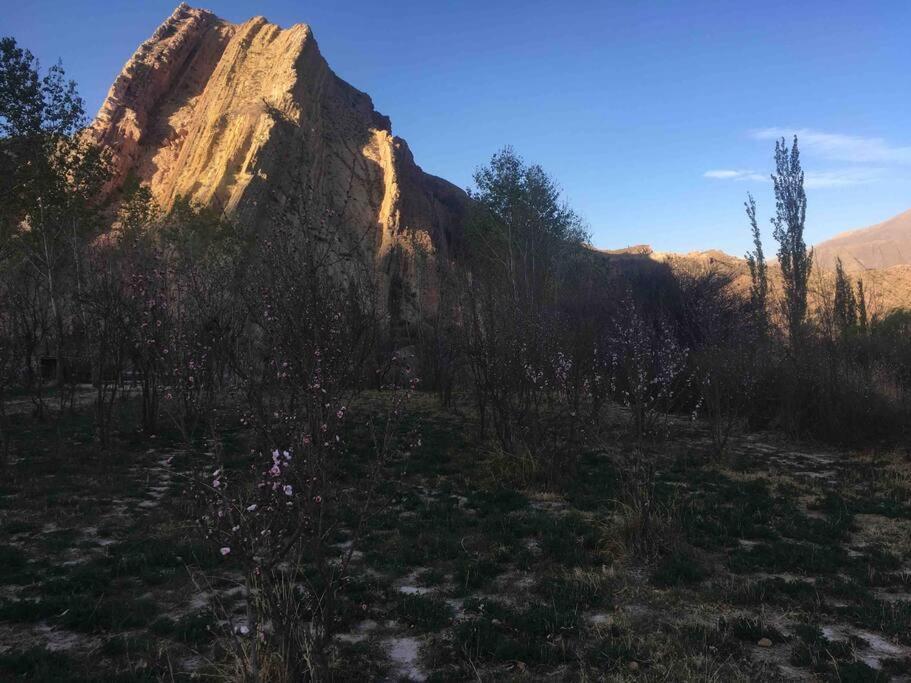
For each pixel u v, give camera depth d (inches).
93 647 166.2
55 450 441.7
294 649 131.7
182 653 160.6
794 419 561.3
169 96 3356.3
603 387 362.9
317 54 3513.8
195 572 216.2
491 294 433.4
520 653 160.6
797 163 651.5
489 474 373.7
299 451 134.0
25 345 613.6
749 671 149.0
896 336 753.0
